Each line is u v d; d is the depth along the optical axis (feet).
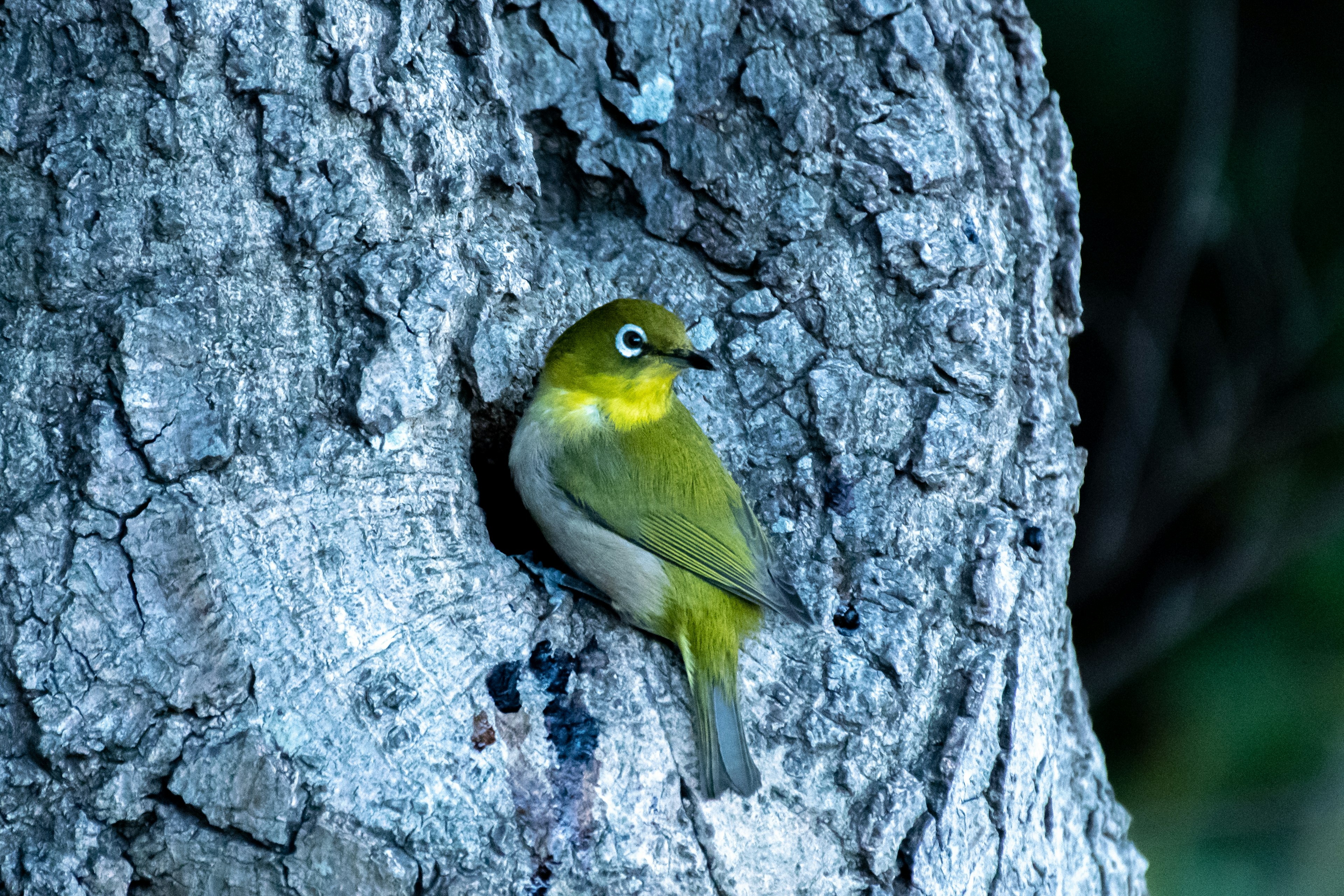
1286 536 45.24
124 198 22.06
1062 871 29.43
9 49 21.54
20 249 21.57
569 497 26.50
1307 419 46.78
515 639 24.41
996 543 28.43
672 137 29.14
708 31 28.84
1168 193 45.65
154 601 20.80
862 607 27.37
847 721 26.04
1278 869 39.29
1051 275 31.71
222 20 22.38
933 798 26.40
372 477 23.52
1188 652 44.39
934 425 28.27
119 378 21.26
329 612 22.18
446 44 25.93
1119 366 49.78
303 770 21.09
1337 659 41.70
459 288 24.94
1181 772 40.55
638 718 24.41
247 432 22.41
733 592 25.25
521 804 22.79
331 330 23.75
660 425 27.35
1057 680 31.09
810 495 28.30
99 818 20.68
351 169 23.93
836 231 28.96
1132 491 49.19
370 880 21.17
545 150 29.86
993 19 30.83
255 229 23.11
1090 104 44.68
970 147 29.81
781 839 24.99
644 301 27.40
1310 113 45.06
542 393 27.89
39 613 20.49
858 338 28.81
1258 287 47.03
